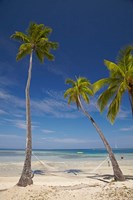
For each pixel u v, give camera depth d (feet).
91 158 202.39
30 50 69.87
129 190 48.65
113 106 63.36
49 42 71.10
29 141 60.13
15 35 67.56
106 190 49.98
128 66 63.31
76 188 54.44
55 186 56.95
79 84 92.79
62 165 125.18
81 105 84.17
